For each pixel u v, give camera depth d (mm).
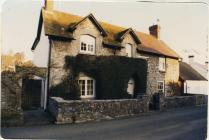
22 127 9070
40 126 9328
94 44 14328
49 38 12758
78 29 13586
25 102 12109
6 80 9180
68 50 13227
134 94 15414
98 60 13883
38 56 13336
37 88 12414
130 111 12195
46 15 13367
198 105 16484
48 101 12367
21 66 12227
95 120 10781
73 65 13219
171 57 17859
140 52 16344
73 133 8492
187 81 18109
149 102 14148
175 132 9180
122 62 14695
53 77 12672
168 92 17438
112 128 9406
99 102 10977
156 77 16906
